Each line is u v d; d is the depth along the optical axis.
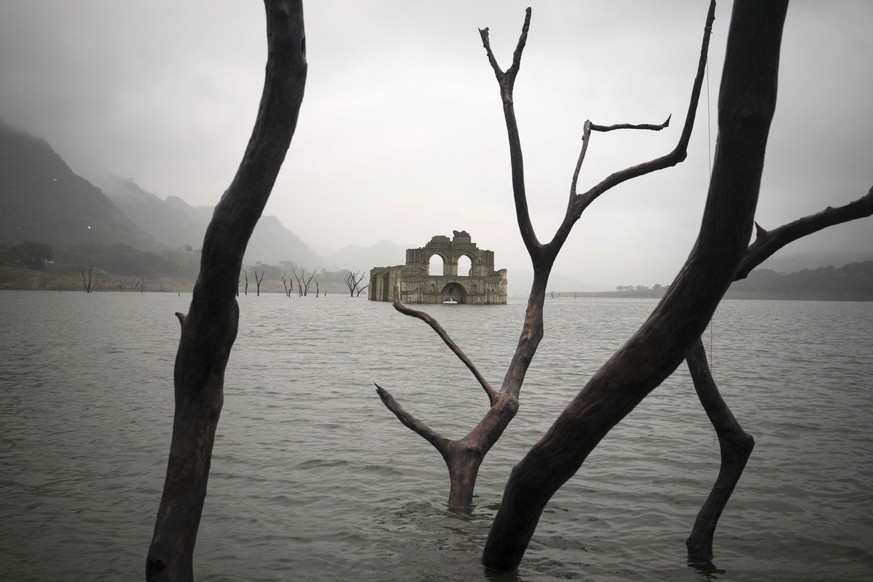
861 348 39.09
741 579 6.83
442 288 150.50
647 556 7.43
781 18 3.24
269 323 65.25
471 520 8.34
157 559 3.97
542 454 4.47
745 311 146.50
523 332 7.68
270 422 14.85
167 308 105.94
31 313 78.62
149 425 14.30
